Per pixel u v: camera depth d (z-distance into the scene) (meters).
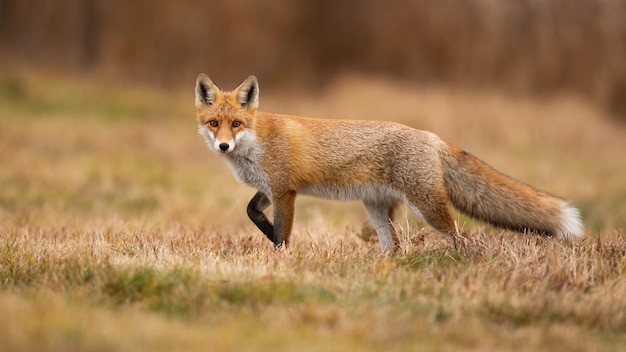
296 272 13.10
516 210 16.34
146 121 48.03
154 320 10.57
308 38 66.06
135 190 28.73
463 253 14.35
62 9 60.62
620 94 57.81
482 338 10.69
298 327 10.77
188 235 17.25
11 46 60.62
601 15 58.56
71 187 28.77
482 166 16.59
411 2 61.31
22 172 30.78
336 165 16.67
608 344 10.73
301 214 26.03
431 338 10.59
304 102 56.56
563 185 34.72
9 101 49.38
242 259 14.20
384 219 17.19
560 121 49.12
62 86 53.81
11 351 8.85
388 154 16.53
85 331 9.63
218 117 16.56
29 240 15.71
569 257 13.60
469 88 55.34
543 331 10.96
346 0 66.06
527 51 57.69
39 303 10.88
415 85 57.28
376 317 11.12
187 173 33.94
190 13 60.88
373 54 63.00
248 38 62.62
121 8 60.28
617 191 33.34
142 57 60.06
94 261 13.30
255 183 16.95
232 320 10.95
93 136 40.66
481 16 58.50
